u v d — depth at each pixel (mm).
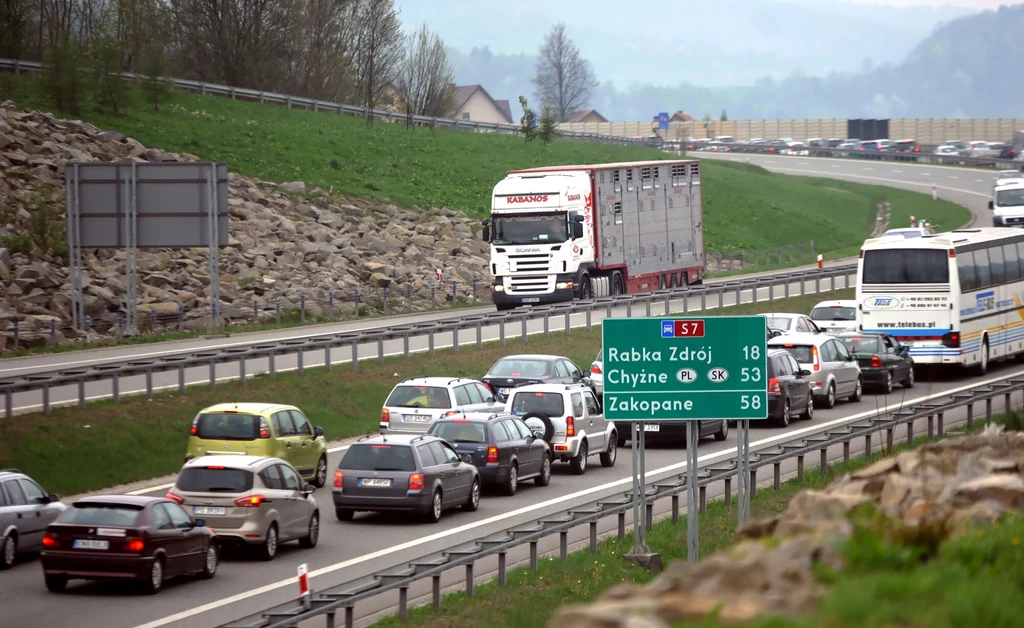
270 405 99188
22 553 77875
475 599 67438
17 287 188375
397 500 88812
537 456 106250
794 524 40375
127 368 116625
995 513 43906
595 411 117750
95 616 63469
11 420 105188
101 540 68188
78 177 177375
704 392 76250
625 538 84688
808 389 139125
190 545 71750
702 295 192375
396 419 112000
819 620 28656
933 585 31016
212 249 179875
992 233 171750
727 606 30234
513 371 132125
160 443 110062
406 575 62719
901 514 42938
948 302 155750
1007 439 60812
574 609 29766
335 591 61438
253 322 195875
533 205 196375
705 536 82438
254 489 78188
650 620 28094
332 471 109750
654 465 116250
